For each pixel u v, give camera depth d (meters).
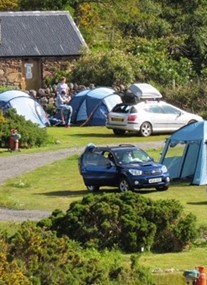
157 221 39.66
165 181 54.31
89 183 54.53
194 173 57.22
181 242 39.75
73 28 103.12
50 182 57.59
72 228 38.97
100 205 39.28
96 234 38.81
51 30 102.62
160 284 33.50
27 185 56.22
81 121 85.50
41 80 99.88
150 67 96.88
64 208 49.25
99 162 54.34
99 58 95.38
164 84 96.00
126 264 34.91
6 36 101.06
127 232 39.00
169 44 104.31
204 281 29.88
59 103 84.81
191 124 58.47
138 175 53.41
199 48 103.88
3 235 31.08
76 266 29.55
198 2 120.75
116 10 119.19
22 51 99.56
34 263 28.89
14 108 75.69
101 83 94.56
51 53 99.69
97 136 77.38
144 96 87.38
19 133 69.75
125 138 76.25
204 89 90.44
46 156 66.56
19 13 103.62
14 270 28.06
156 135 78.06
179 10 120.88
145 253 39.12
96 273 29.25
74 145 71.56
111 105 85.44
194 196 52.75
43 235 31.41
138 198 40.34
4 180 58.06
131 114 77.12
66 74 96.88
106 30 114.75
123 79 94.19
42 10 116.31
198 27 108.81
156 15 119.88
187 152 57.88
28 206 49.88
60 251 29.94
